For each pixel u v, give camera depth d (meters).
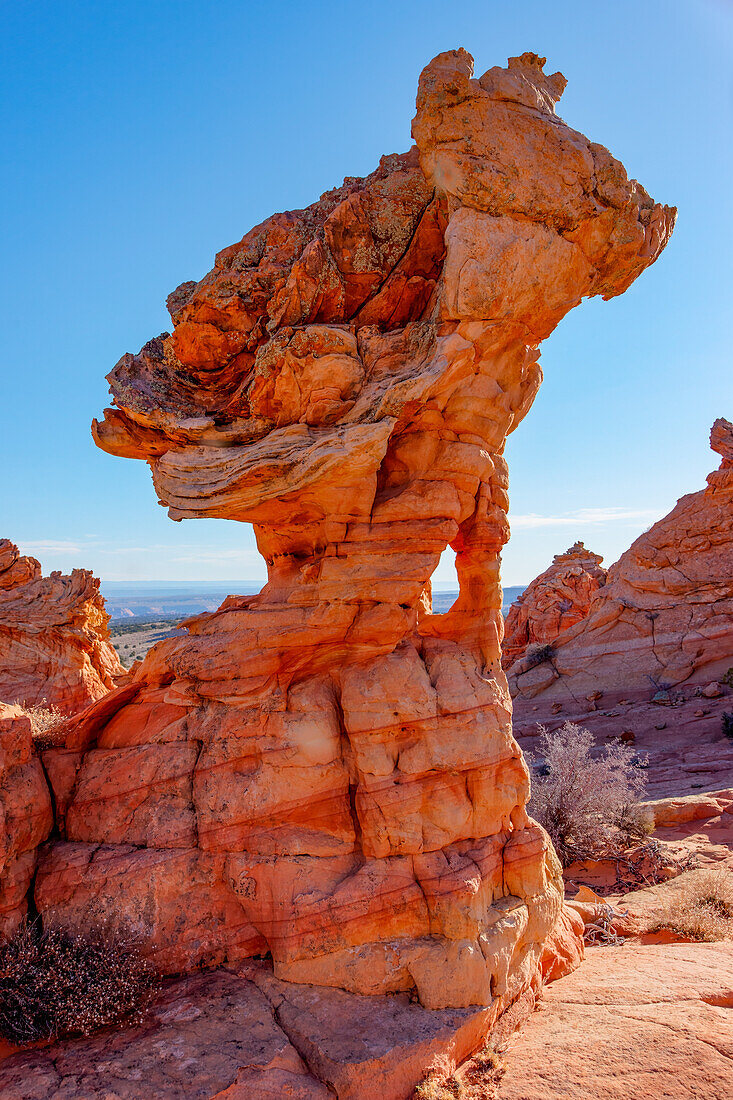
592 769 16.66
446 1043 6.41
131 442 8.98
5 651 22.34
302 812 7.62
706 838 15.74
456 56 7.58
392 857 7.53
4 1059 6.08
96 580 23.70
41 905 7.25
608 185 7.96
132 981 6.68
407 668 8.10
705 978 7.93
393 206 8.23
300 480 7.64
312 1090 5.82
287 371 7.96
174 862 7.43
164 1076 5.75
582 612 44.56
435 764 7.81
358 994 6.91
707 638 34.03
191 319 8.59
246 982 7.11
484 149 7.46
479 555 8.78
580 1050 6.55
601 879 14.05
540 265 7.84
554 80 8.44
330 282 8.10
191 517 8.40
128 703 8.73
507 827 8.38
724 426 37.25
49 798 7.86
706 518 36.47
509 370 8.58
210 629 8.41
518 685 38.12
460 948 7.09
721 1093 5.75
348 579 7.95
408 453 8.30
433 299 8.35
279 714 7.81
